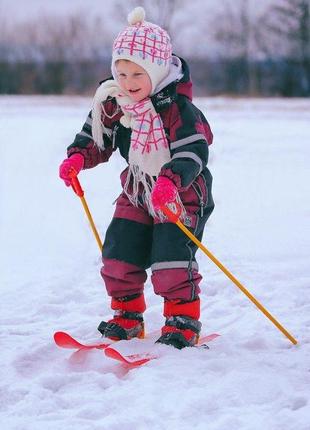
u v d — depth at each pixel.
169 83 4.54
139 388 3.82
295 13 50.06
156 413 3.57
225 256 6.98
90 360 4.26
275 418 3.49
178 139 4.44
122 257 4.66
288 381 3.91
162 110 4.52
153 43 4.49
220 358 4.25
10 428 3.46
